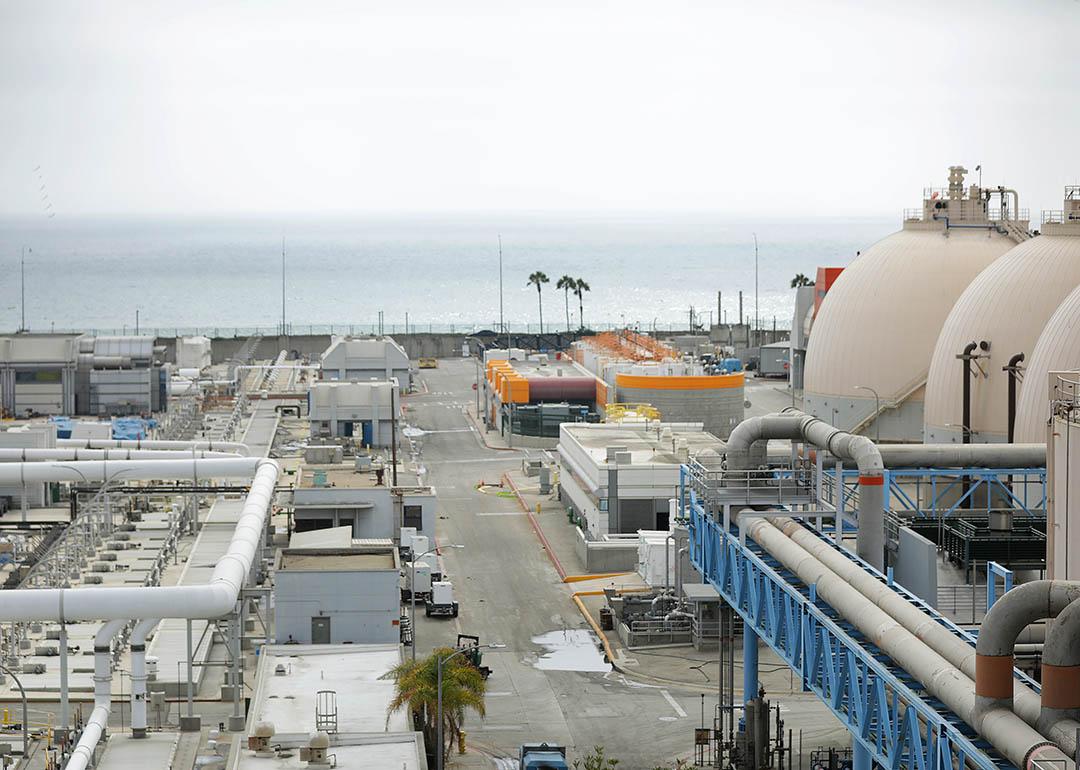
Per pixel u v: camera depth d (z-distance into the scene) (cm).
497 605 12750
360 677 9319
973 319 13212
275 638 10406
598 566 13650
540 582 13500
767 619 8300
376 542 11681
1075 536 7262
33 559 12775
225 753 8650
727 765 9031
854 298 16000
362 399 19500
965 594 8619
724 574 9069
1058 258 12950
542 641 11706
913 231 16312
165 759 8594
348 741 7994
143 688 9069
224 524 14388
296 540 11881
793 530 8394
